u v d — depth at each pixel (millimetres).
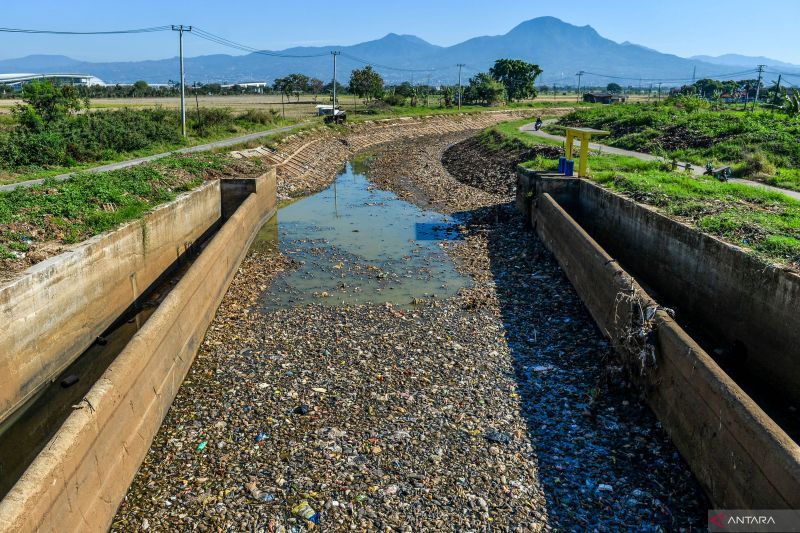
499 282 21203
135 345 11062
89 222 18781
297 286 21062
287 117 77750
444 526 9125
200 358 15078
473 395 13125
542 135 56406
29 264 14867
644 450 11039
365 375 14023
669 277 18203
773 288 13031
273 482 10094
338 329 16938
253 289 20766
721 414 9227
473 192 38219
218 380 13875
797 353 12305
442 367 14477
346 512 9367
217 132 53969
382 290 20531
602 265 16594
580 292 18969
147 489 10039
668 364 11445
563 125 67438
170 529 9070
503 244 26047
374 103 98875
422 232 28688
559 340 16109
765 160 28781
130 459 10156
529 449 11117
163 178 26938
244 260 24391
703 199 20266
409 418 12117
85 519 8375
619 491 9953
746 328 14125
